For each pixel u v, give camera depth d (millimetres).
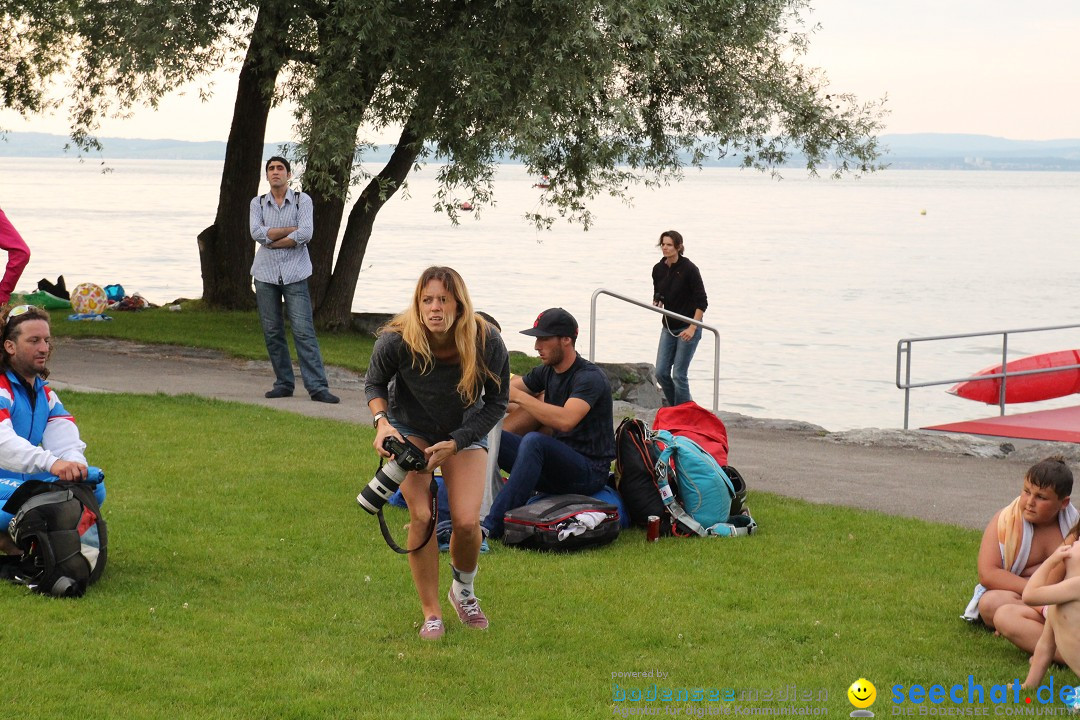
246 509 11633
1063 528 8664
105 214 156250
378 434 8047
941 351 47812
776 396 36844
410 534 8289
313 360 18953
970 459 16547
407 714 6965
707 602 9352
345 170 25406
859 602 9461
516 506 11102
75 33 30828
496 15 24734
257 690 7219
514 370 28703
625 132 30109
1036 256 105688
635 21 24281
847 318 58500
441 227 142625
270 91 25531
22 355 9109
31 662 7391
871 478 14891
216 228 33406
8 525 9008
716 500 11570
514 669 7816
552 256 96375
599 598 9383
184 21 23859
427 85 25125
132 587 9062
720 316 58969
